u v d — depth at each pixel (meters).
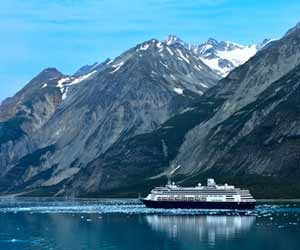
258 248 190.50
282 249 188.25
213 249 189.50
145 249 192.75
